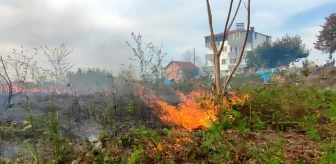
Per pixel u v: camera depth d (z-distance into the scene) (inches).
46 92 363.6
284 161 98.2
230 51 1513.3
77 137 149.1
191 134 131.2
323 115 174.9
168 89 321.1
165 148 115.4
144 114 195.6
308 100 196.4
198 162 107.6
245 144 111.8
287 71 314.5
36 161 104.9
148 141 121.2
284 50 1243.2
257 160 102.0
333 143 109.9
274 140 132.0
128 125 173.2
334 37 1237.1
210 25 210.2
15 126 142.3
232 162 104.0
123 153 109.6
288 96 193.8
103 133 115.8
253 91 210.8
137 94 282.4
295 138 143.1
